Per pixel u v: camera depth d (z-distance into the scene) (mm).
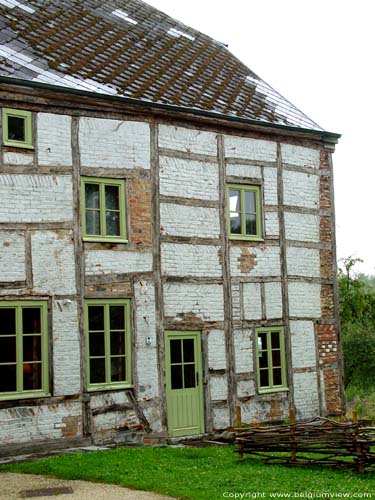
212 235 16172
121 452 12680
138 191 15117
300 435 11523
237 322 16344
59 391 13664
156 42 18469
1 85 13516
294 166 17844
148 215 15203
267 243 17094
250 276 16688
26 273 13555
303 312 17562
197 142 16172
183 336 15492
